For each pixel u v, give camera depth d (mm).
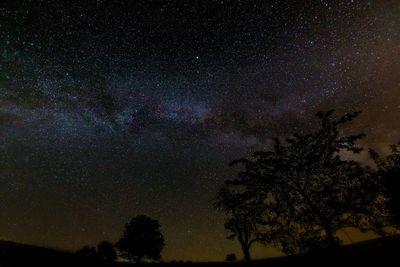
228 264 26500
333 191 19969
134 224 37219
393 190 19156
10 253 24797
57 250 30469
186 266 27516
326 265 16359
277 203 21625
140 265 27578
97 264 25453
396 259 14539
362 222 20516
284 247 25062
